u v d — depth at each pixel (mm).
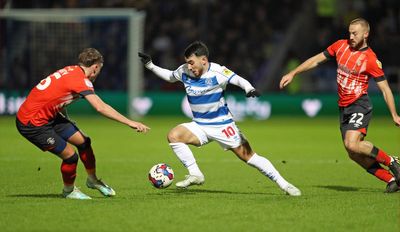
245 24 107438
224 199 29844
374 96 94938
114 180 38688
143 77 104312
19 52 93750
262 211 26828
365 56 31344
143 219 25281
